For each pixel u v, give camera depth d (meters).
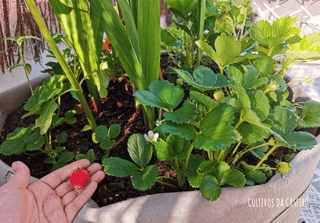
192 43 1.18
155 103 0.63
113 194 0.77
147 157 0.73
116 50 0.76
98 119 1.08
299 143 0.66
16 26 1.21
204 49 0.76
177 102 0.66
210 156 0.79
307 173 0.79
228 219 0.70
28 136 0.87
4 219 0.66
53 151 0.90
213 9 1.16
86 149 0.95
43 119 0.75
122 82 1.33
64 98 1.21
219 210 0.66
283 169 0.71
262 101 0.62
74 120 0.98
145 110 0.93
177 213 0.64
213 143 0.55
